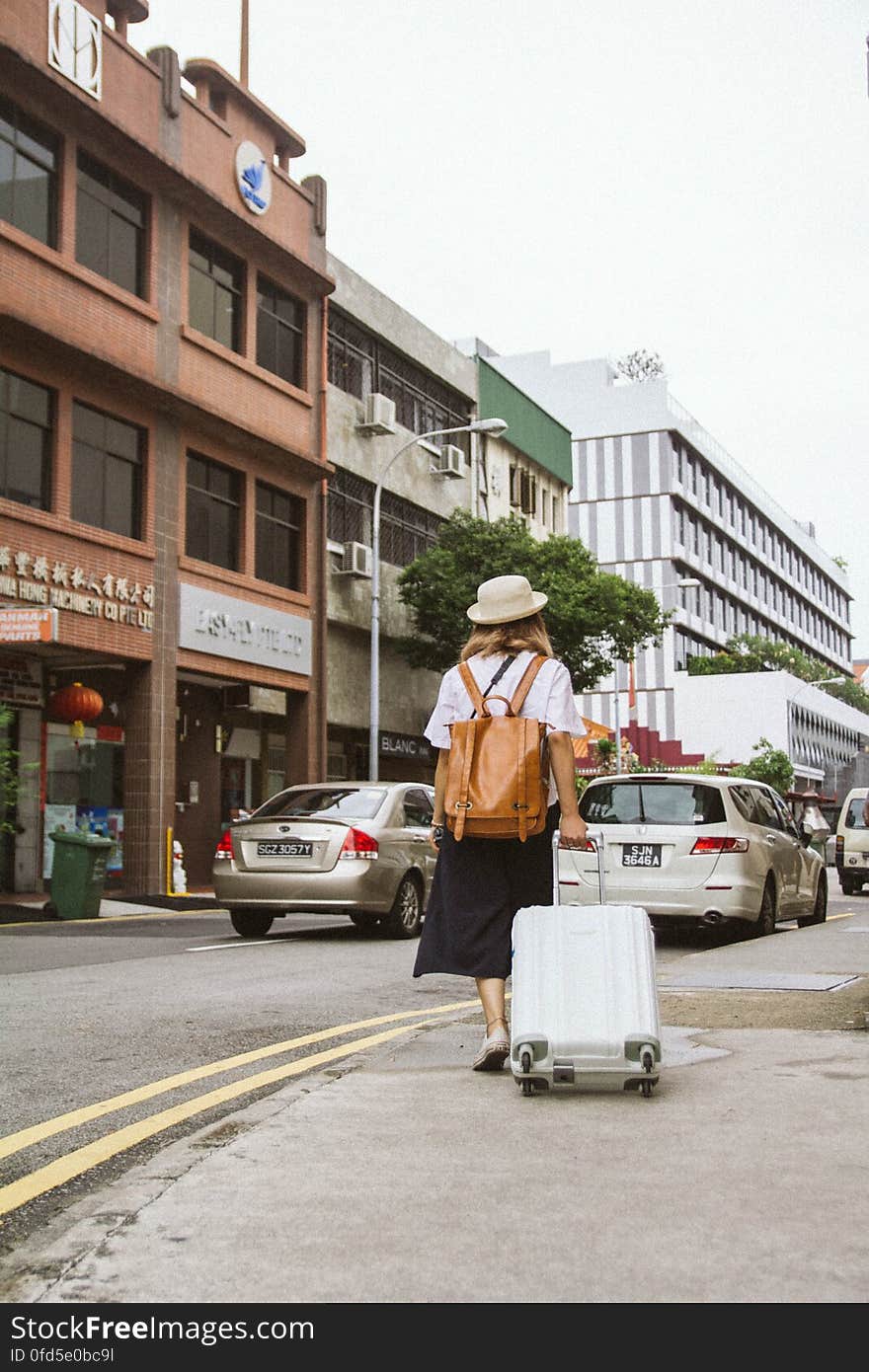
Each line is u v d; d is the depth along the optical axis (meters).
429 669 32.06
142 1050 6.33
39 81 19.56
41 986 8.91
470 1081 4.96
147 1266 2.91
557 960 4.64
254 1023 7.25
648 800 12.20
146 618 21.56
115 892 21.52
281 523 26.59
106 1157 4.23
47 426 19.91
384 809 13.56
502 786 4.82
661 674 75.25
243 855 13.19
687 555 79.25
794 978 8.57
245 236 25.08
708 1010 7.02
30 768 18.95
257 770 27.62
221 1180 3.58
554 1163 3.70
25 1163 4.18
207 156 24.17
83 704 20.55
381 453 31.38
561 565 30.11
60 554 19.77
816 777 79.94
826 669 90.69
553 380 80.06
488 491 37.69
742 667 79.12
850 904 21.22
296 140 27.16
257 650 24.84
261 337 26.19
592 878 12.03
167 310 22.81
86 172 21.12
